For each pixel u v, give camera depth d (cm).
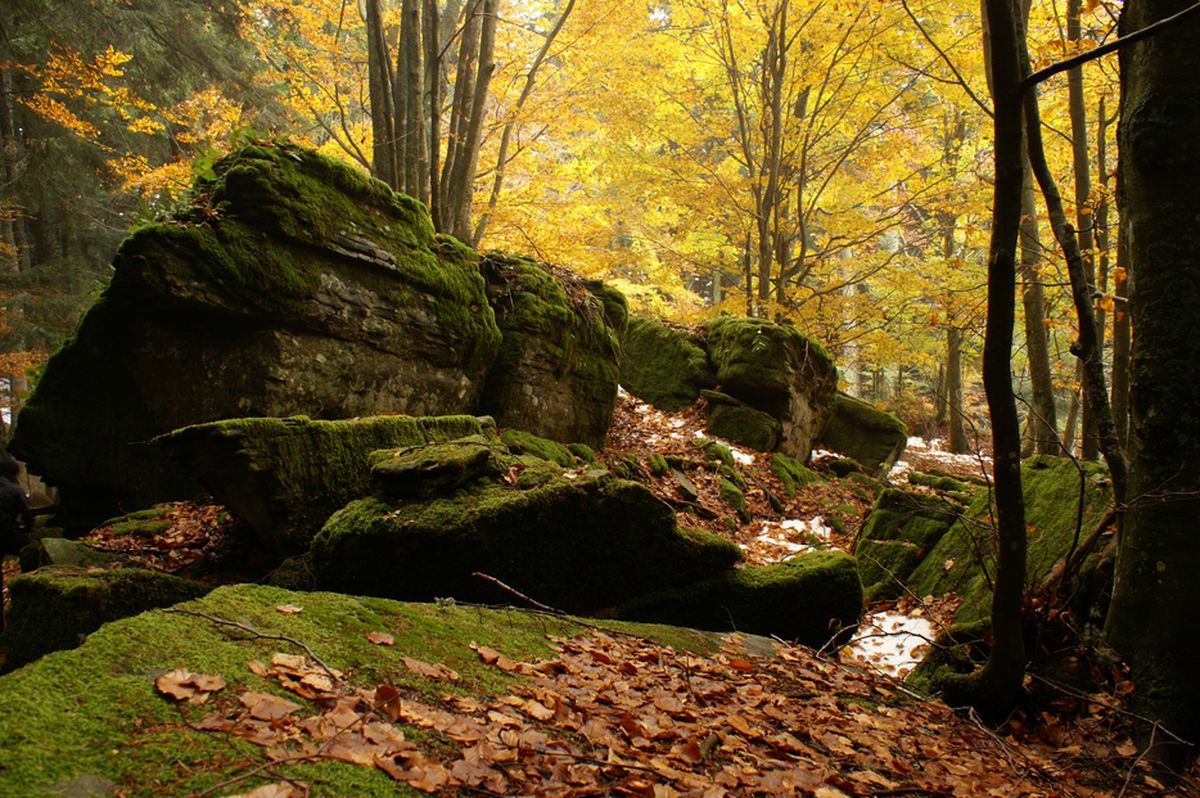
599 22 1241
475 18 1112
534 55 1372
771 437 1167
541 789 203
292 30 1630
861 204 1519
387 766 192
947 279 1273
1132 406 386
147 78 1548
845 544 856
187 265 618
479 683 269
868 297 1475
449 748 215
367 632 277
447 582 438
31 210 1533
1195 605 358
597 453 966
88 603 394
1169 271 365
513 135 1500
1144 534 377
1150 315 373
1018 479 362
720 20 1412
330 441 530
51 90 1305
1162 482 369
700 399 1243
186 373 654
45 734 168
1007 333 342
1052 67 311
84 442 686
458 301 837
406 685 248
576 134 1636
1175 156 360
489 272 954
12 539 580
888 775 290
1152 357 372
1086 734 380
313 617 273
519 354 898
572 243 1291
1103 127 968
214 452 481
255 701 203
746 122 1553
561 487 450
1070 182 1110
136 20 1502
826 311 1448
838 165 1473
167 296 609
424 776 193
